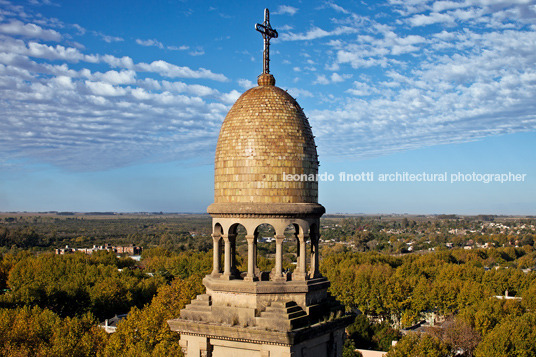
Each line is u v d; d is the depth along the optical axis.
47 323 106.25
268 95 43.00
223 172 42.38
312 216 42.41
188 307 42.19
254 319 39.31
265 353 38.59
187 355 41.03
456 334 120.62
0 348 91.56
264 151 41.25
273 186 41.12
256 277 41.09
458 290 166.88
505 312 143.12
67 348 93.19
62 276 183.25
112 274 189.00
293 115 42.69
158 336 97.69
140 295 161.12
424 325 169.12
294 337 37.56
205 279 43.62
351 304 180.25
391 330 145.12
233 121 42.59
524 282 193.25
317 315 41.22
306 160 42.38
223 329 39.34
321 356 41.66
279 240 41.00
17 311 116.06
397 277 186.50
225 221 42.03
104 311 152.25
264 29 45.56
